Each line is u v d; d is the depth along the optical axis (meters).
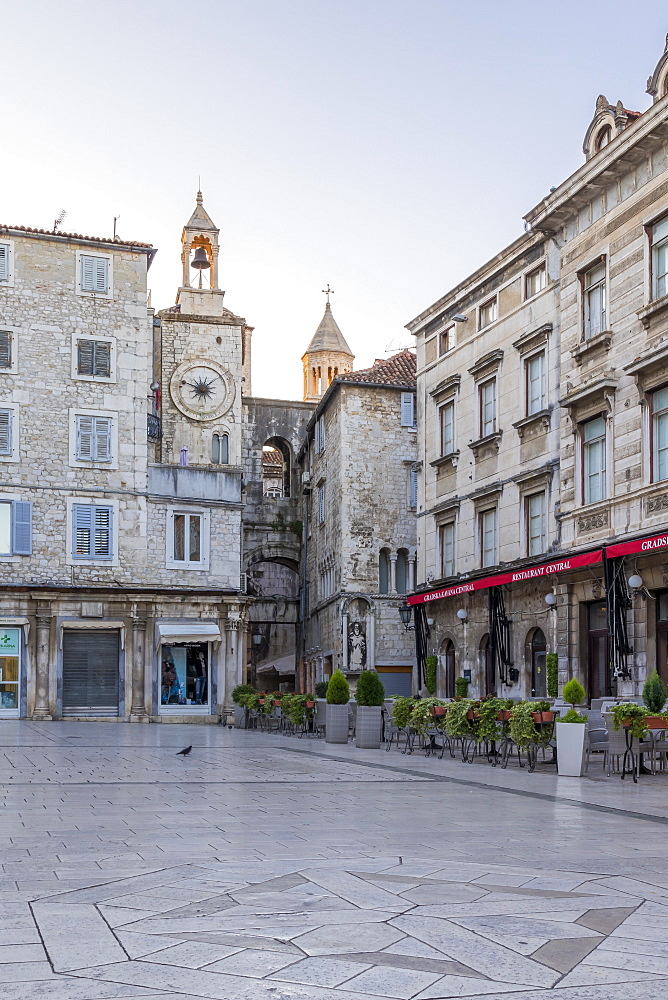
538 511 31.11
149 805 12.96
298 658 60.81
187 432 49.94
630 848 10.07
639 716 16.78
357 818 11.99
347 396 48.09
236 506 43.84
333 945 6.15
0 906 7.13
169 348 50.31
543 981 5.54
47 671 39.53
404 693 47.16
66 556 40.81
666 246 25.16
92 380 42.03
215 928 6.54
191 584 42.69
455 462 36.66
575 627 28.16
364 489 47.75
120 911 6.98
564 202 28.61
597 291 28.22
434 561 38.19
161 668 41.34
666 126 24.41
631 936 6.47
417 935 6.40
